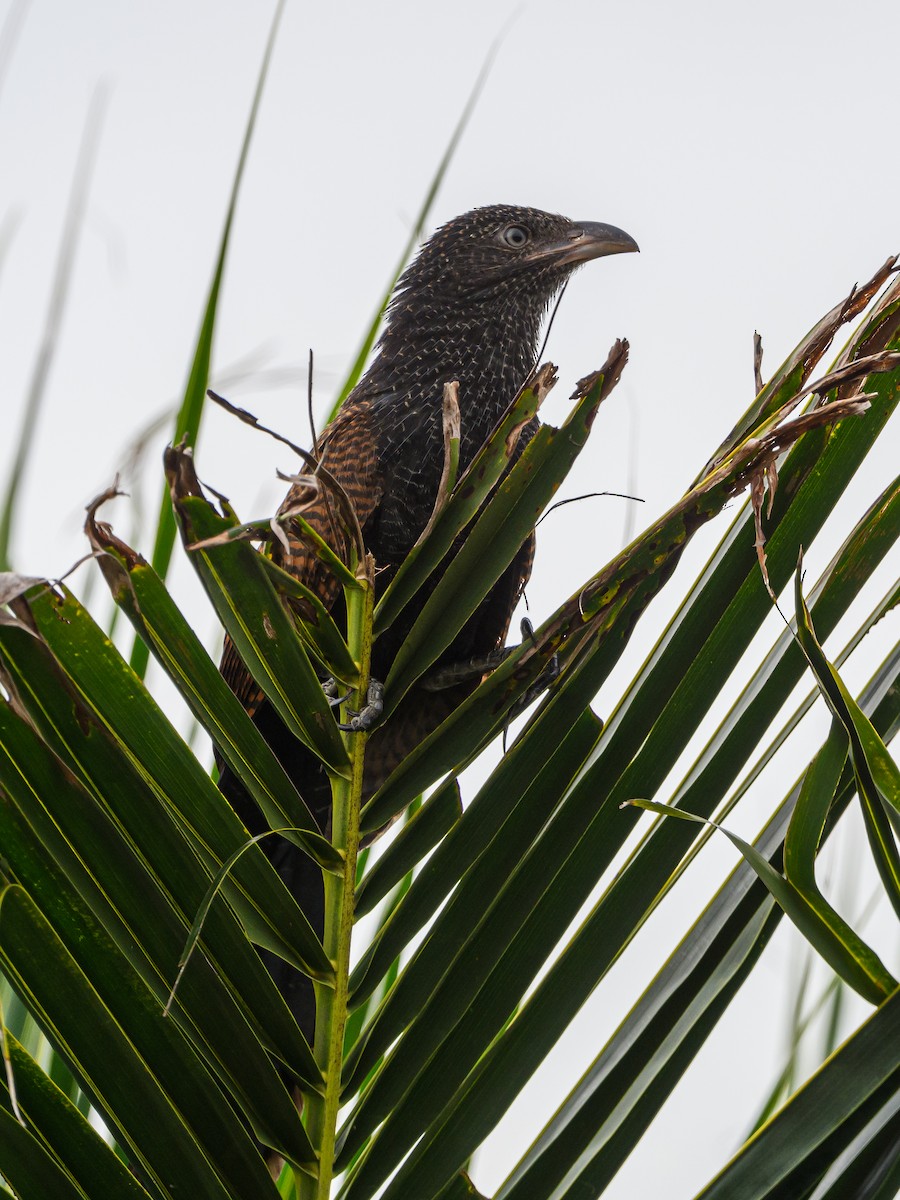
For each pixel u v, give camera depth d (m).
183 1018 2.34
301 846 2.59
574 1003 2.46
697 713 2.65
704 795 2.61
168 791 2.42
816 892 2.28
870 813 2.27
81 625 2.39
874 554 2.66
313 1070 2.45
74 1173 2.22
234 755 2.57
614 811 2.60
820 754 2.32
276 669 2.59
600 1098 2.40
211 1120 2.30
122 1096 2.28
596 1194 2.31
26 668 2.35
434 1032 2.48
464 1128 2.39
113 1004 2.30
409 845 2.68
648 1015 2.47
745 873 2.57
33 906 2.30
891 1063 2.16
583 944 2.50
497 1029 2.48
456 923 2.57
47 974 2.29
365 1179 2.39
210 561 2.48
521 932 2.54
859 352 2.70
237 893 2.48
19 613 2.31
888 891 2.26
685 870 2.56
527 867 2.58
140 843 2.37
